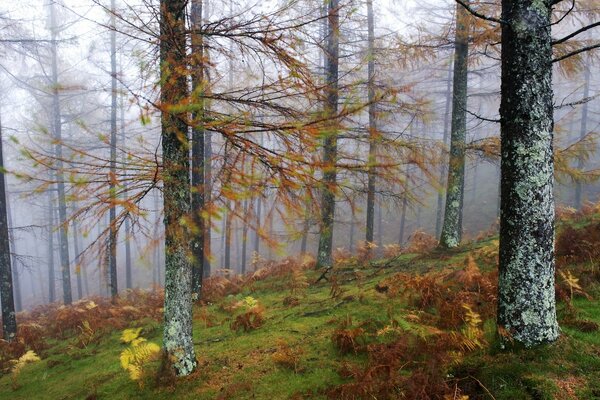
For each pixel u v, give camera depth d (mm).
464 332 4746
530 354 4039
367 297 7566
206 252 3832
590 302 5262
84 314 11234
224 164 4262
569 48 8891
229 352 6285
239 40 4688
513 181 4156
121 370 6629
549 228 4109
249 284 11875
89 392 5988
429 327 4859
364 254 12438
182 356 5516
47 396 6418
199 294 10555
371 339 5520
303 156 3949
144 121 3275
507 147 4215
